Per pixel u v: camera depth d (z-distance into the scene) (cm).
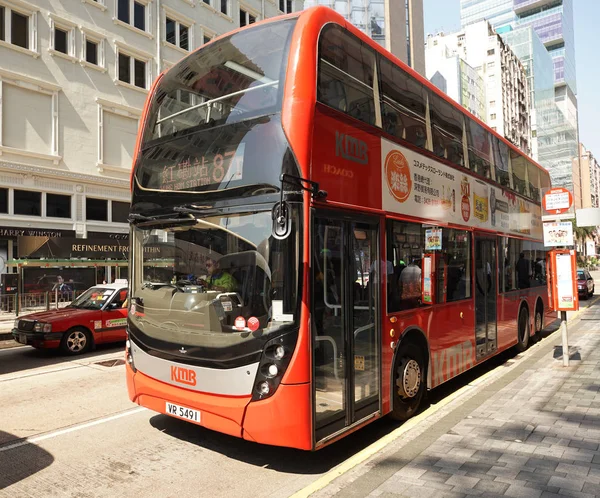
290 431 400
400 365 562
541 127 10294
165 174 509
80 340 1056
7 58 1861
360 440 528
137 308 518
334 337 452
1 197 1884
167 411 470
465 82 7444
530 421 523
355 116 500
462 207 743
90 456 481
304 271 413
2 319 1505
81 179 2106
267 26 477
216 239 452
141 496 398
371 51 541
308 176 424
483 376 827
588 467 403
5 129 1866
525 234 1075
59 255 1991
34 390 744
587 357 877
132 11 2330
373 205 517
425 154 639
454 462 420
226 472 445
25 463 465
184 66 534
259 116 443
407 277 579
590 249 10888
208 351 435
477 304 779
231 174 450
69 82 2070
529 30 9881
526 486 371
